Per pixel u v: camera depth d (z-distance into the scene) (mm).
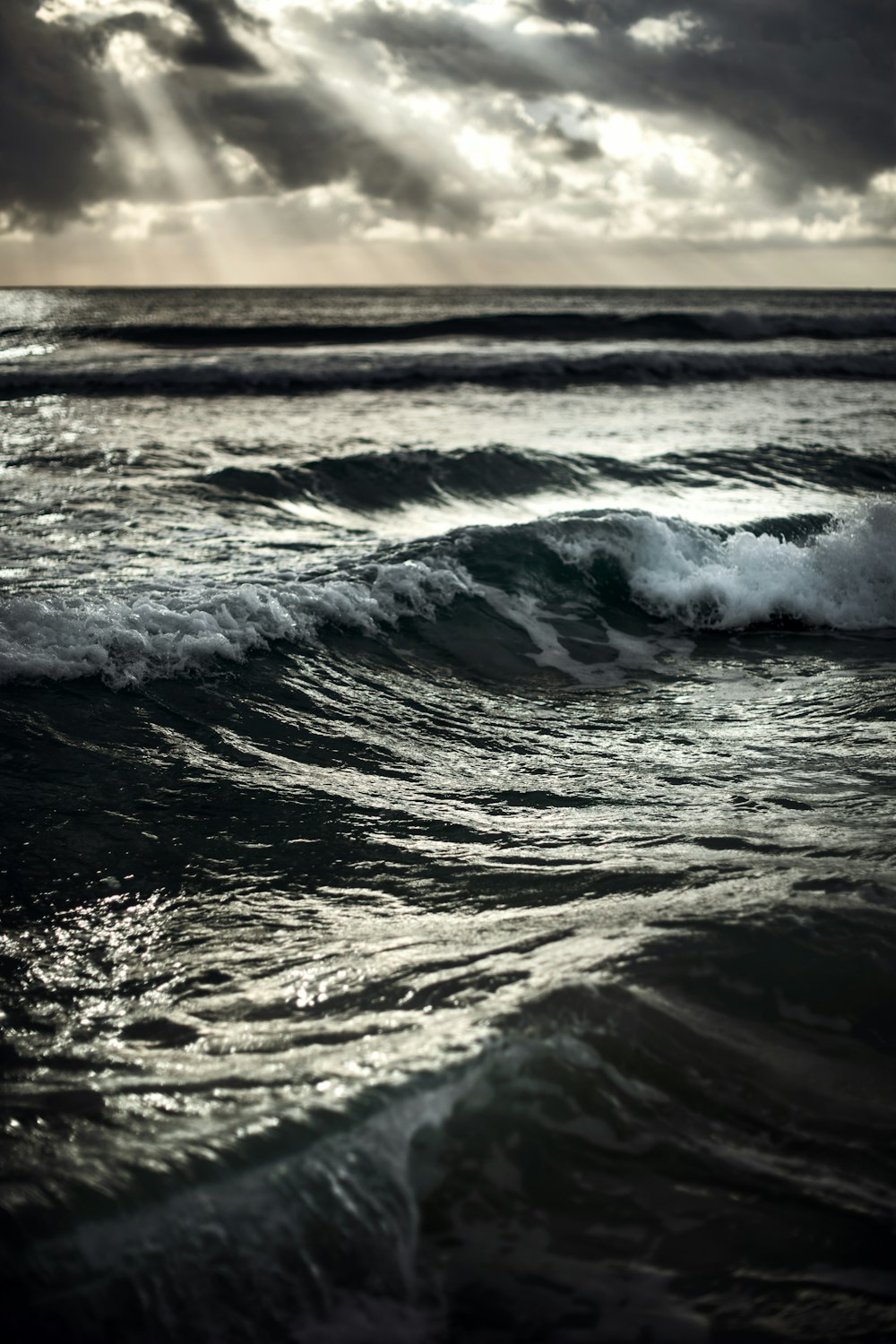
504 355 23391
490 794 4789
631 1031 2670
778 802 4586
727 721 5953
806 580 8391
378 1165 2199
